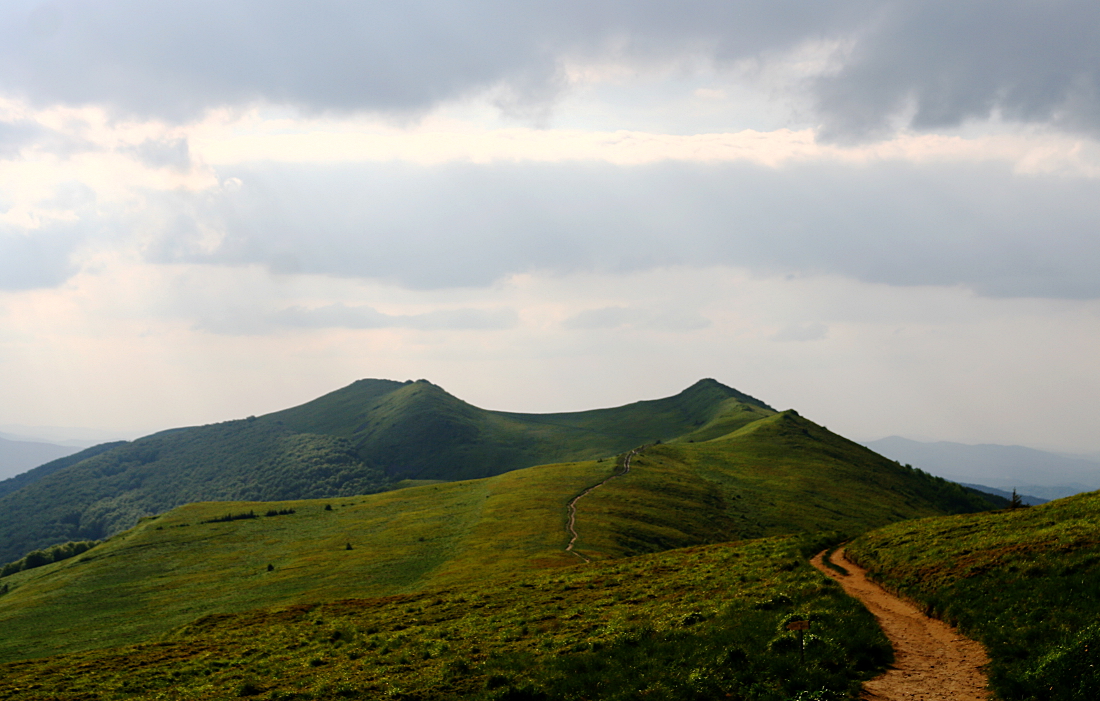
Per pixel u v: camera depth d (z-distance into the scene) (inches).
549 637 1563.7
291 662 1782.7
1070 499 2089.1
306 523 7682.1
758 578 1919.3
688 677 1050.1
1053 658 903.1
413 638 1845.5
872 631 1181.1
